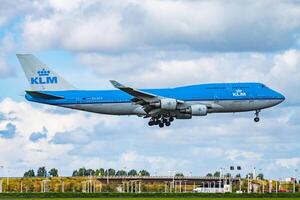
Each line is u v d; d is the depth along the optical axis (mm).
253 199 186250
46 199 188750
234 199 186250
